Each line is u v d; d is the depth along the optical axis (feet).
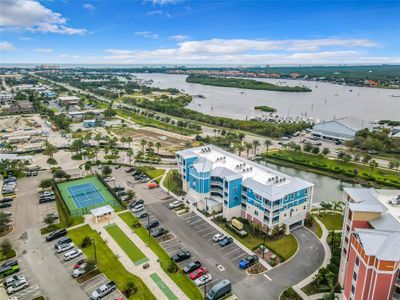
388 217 236.43
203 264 299.38
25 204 419.54
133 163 588.09
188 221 378.53
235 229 355.15
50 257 308.60
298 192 358.02
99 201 432.66
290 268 293.43
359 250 208.44
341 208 408.26
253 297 256.11
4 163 541.34
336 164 607.78
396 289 195.72
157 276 281.54
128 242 333.83
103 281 275.18
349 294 226.99
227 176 372.99
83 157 616.80
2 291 263.29
